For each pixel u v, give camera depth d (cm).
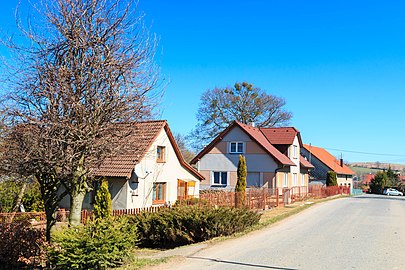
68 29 1105
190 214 1573
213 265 1075
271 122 5594
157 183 2706
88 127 1054
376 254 1216
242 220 1702
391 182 8181
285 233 1656
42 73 1075
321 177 6525
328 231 1716
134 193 2458
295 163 4659
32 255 1286
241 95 5516
